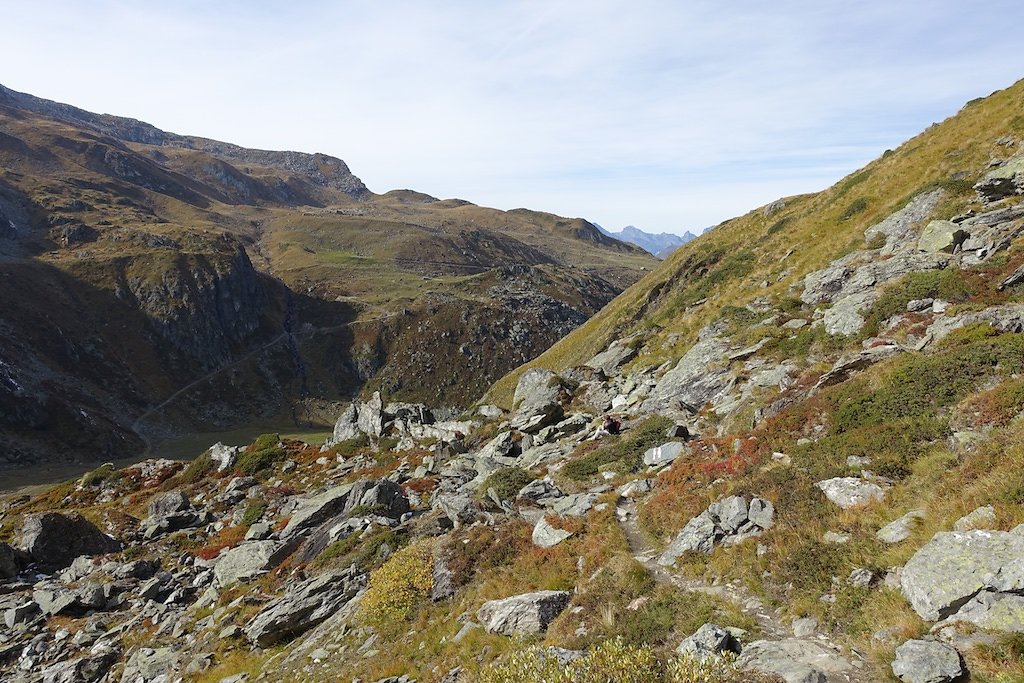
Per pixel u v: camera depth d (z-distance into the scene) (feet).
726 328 138.41
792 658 32.63
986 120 146.51
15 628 90.07
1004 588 29.40
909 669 28.53
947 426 52.21
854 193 183.42
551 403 156.66
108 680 73.97
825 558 40.98
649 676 34.27
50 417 531.09
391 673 52.16
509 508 80.38
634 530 61.57
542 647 41.27
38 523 113.09
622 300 306.55
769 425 72.13
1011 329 69.62
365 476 140.15
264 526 111.86
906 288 96.99
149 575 105.09
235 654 72.02
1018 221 99.30
